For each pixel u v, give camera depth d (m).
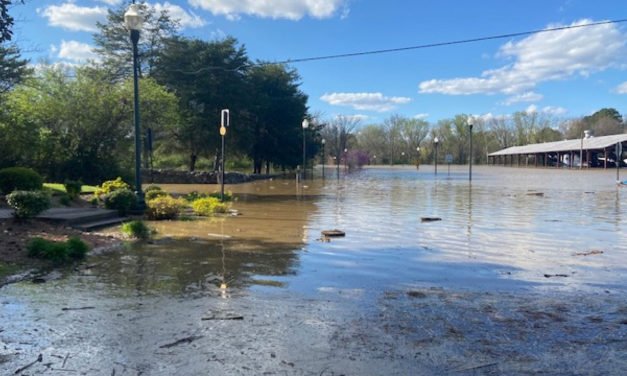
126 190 12.21
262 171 52.69
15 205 8.68
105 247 7.84
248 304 4.79
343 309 4.65
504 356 3.50
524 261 7.00
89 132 22.31
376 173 47.81
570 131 97.00
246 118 41.41
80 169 21.55
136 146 12.43
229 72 37.06
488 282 5.77
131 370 3.21
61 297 4.93
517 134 103.12
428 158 99.56
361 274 6.17
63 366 3.27
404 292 5.30
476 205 15.23
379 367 3.30
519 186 24.88
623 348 3.67
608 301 4.96
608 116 97.81
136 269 6.31
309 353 3.53
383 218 12.09
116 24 34.06
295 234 9.52
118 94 23.23
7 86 21.47
